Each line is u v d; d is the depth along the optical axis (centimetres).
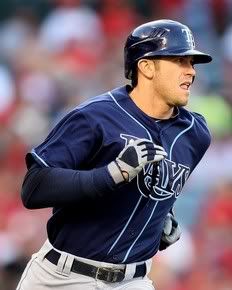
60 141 1596
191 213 3650
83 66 4766
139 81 1653
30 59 4866
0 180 3788
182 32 1633
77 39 4938
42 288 1684
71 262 1648
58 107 4516
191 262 3300
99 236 1633
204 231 3456
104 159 1603
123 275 1658
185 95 1636
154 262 3159
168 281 3159
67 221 1644
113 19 5100
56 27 5034
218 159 3878
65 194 1556
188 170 1695
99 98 1638
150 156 1520
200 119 1736
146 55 1627
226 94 4412
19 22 5188
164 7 5206
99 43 4950
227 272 3272
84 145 1591
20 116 4381
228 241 3388
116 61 4709
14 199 3638
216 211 3497
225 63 4672
